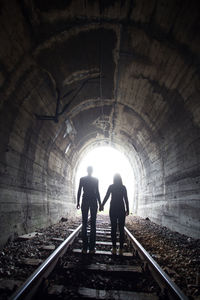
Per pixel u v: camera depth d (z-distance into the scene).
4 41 4.64
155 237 7.35
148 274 3.57
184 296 2.44
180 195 8.27
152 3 5.04
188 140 7.38
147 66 7.20
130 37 6.33
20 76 5.62
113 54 7.17
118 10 5.49
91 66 7.81
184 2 4.58
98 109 11.95
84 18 5.70
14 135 6.18
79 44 6.58
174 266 4.12
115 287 3.08
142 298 2.71
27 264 3.75
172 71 6.48
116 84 9.16
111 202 5.04
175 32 5.43
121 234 4.78
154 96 8.25
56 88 7.64
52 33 5.72
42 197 9.20
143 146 13.51
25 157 7.23
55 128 9.45
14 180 6.43
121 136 16.03
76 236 6.66
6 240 5.48
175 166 8.88
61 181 13.52
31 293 2.54
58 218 11.79
